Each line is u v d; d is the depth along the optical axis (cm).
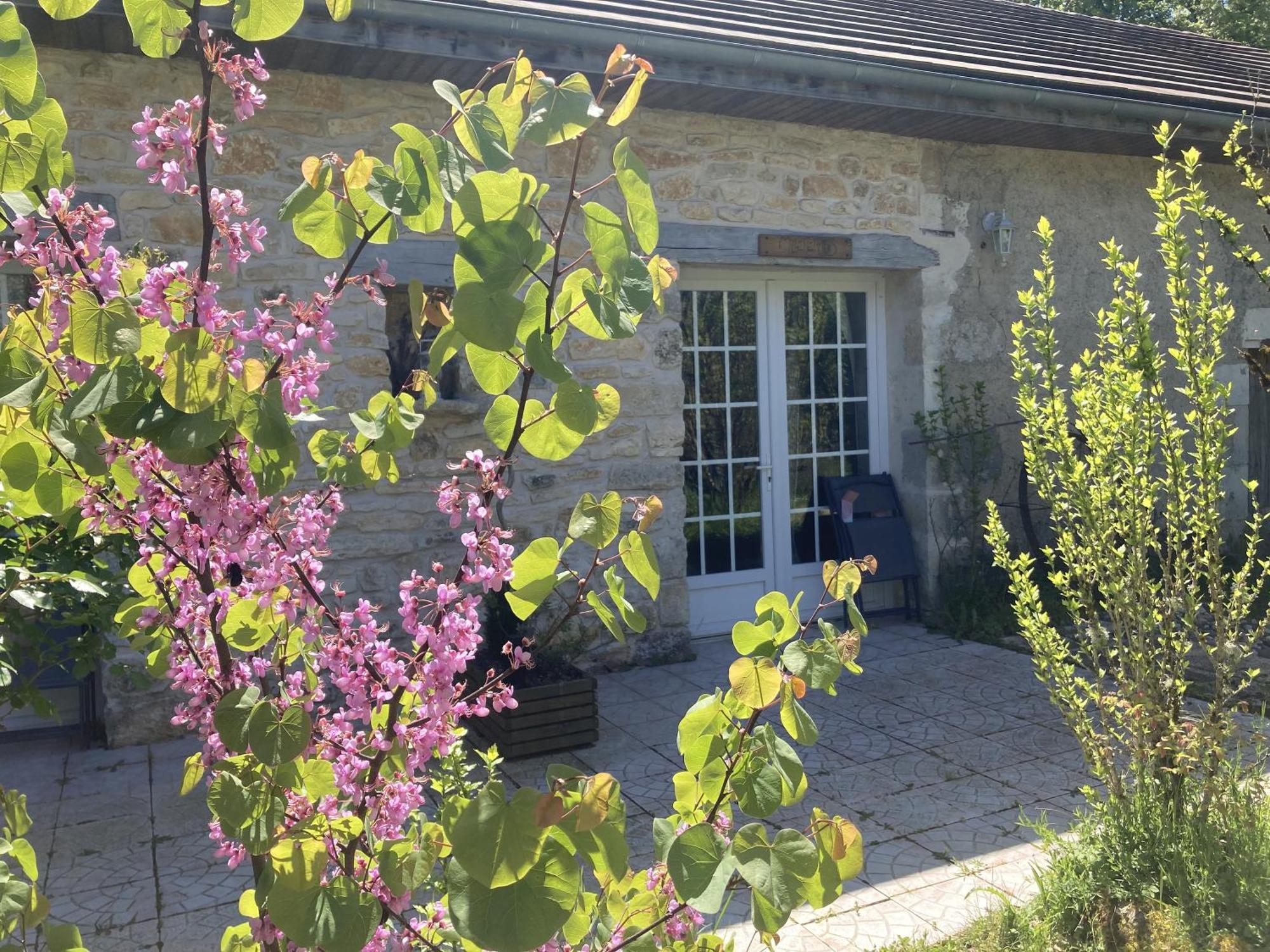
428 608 151
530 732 524
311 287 583
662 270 158
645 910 164
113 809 471
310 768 141
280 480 137
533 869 131
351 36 516
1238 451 939
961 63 698
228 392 128
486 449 630
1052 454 761
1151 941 321
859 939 349
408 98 602
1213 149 841
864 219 751
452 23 524
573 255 633
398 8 508
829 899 142
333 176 139
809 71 622
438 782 244
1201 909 325
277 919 131
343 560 598
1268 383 337
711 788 157
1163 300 873
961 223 789
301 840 135
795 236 723
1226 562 880
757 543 773
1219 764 349
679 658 696
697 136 692
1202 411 345
